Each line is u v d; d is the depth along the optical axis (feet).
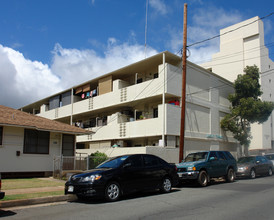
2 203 27.22
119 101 77.77
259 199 30.94
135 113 80.18
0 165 49.39
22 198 29.53
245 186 43.27
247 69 80.53
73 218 22.48
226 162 49.47
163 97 65.67
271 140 113.91
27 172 52.70
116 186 30.89
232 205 27.55
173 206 27.20
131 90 74.49
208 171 45.11
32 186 39.75
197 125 74.90
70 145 60.95
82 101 92.53
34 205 28.76
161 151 61.57
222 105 86.84
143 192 37.73
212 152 48.16
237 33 114.52
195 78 76.33
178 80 69.31
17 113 57.06
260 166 60.80
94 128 86.28
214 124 81.76
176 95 68.13
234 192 36.50
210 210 25.29
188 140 71.61
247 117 76.02
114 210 25.52
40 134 55.57
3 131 50.42
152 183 34.73
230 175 50.01
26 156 52.90
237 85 79.56
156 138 71.72
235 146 93.56
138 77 80.84
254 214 23.73
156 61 72.18
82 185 29.22
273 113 119.03
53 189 36.86
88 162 53.01
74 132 58.23
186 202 29.35
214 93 83.76
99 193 29.22
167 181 37.01
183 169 44.04
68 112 98.53
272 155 73.36
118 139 79.71
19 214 24.38
